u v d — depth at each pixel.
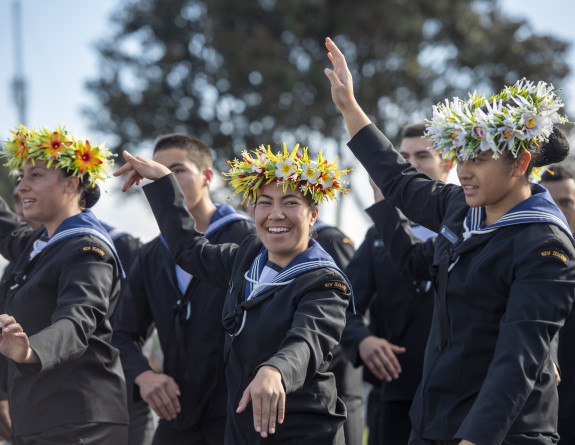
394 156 3.87
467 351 3.20
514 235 3.15
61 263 4.21
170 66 20.95
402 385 5.17
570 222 5.51
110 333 4.39
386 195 3.88
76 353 3.93
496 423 2.88
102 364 4.28
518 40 21.17
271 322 3.55
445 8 20.34
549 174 5.55
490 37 21.03
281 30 20.00
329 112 19.23
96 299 4.12
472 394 3.19
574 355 4.89
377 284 5.36
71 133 4.49
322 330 3.41
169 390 4.76
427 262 4.36
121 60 21.41
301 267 3.61
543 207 3.19
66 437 4.14
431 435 3.27
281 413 3.09
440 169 5.40
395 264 4.48
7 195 22.06
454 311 3.26
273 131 19.58
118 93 20.83
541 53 21.16
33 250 4.55
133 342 5.07
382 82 19.84
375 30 19.95
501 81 21.14
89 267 4.20
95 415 4.21
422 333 5.15
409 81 20.09
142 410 5.41
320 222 5.72
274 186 3.70
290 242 3.67
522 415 3.11
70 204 4.50
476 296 3.18
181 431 4.78
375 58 20.31
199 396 4.72
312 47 20.25
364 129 3.90
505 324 3.02
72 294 4.10
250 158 3.79
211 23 20.11
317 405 3.53
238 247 4.03
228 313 3.71
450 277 3.28
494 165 3.18
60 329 3.86
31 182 4.43
